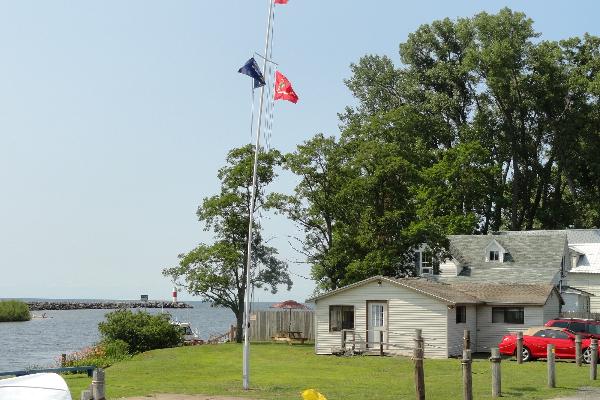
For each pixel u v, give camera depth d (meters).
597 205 83.31
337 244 56.03
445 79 85.69
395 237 55.78
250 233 28.34
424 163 79.88
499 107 84.19
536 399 23.47
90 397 16.44
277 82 28.73
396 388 27.83
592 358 28.64
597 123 80.44
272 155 54.94
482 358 42.59
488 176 81.06
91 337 89.00
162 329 51.97
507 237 62.69
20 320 138.38
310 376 33.91
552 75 80.81
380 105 89.25
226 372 36.31
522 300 45.88
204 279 52.94
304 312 57.88
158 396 24.81
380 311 44.94
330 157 56.56
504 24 81.44
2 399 13.61
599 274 62.75
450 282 57.78
